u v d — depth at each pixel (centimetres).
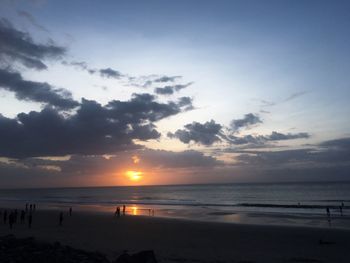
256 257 2098
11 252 1408
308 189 18675
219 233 3275
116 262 1406
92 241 2625
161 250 2273
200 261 1884
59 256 1365
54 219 4594
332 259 2077
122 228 3634
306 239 2917
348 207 7144
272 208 7269
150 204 9338
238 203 9444
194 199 12325
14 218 4025
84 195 18200
